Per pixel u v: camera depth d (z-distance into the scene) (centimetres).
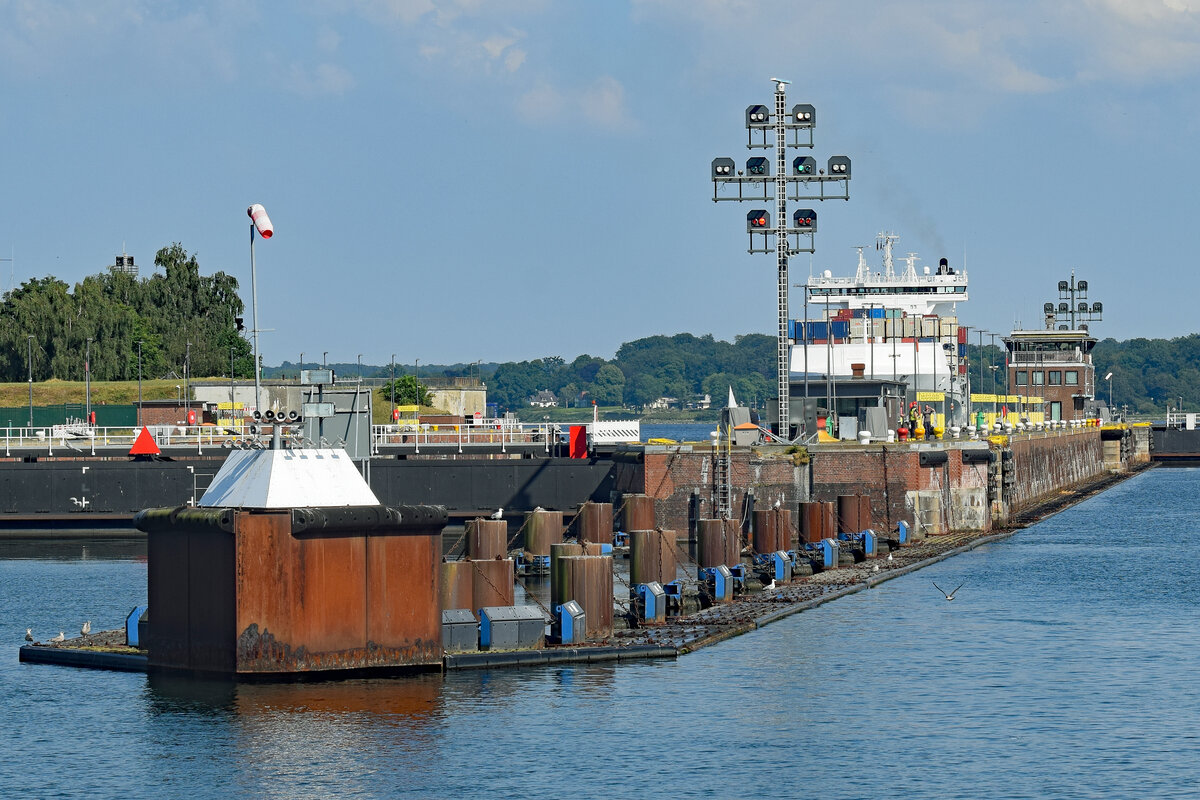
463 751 12356
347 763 12025
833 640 17212
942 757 12444
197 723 12950
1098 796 11488
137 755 12206
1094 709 14000
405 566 14025
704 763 12194
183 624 14025
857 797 11425
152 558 14288
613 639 16512
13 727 13050
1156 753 12581
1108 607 19812
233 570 13475
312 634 13650
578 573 16400
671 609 18938
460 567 16100
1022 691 14662
